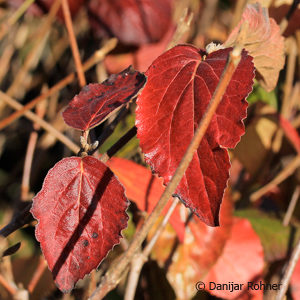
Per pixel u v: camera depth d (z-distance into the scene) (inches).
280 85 27.8
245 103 13.2
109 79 13.8
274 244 21.2
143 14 21.3
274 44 15.7
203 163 13.3
